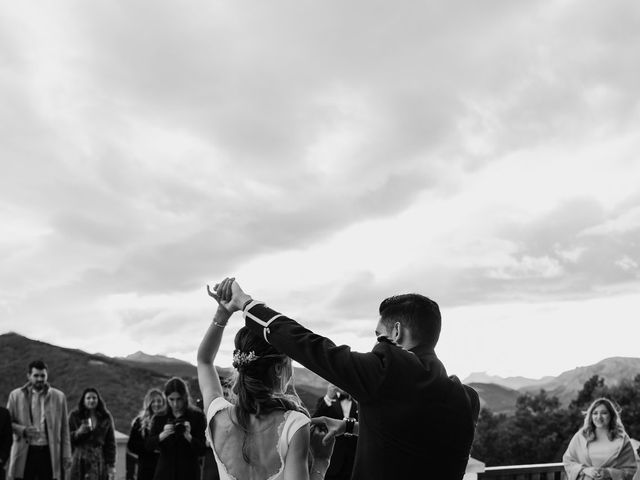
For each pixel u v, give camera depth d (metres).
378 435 1.81
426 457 1.79
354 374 1.78
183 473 6.25
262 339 2.00
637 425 14.63
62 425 7.66
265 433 1.96
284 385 2.06
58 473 7.56
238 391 2.02
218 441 2.03
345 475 5.62
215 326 2.11
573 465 6.29
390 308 2.03
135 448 6.96
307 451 1.94
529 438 15.49
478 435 15.87
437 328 2.01
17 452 7.44
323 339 1.85
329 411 6.15
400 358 1.84
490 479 6.89
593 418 6.32
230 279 2.06
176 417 6.43
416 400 1.79
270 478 1.93
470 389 2.07
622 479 6.07
